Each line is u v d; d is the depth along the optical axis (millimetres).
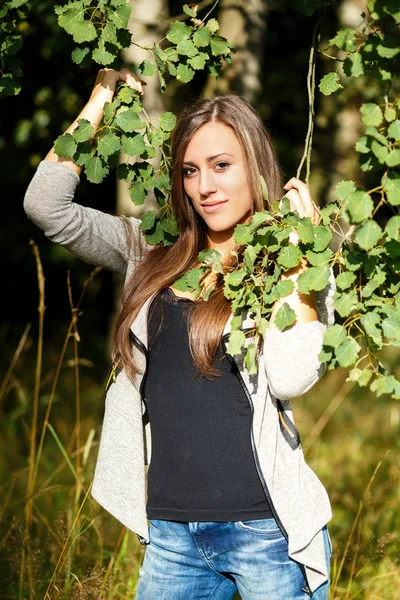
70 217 2285
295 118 7031
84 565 3254
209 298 2133
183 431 2100
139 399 2252
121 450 2268
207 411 2078
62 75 5305
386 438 5309
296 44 6719
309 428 5535
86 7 2254
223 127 2168
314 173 6695
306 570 2037
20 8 2521
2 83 2516
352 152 6406
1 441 4723
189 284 2145
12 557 3199
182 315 2148
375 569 3523
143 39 4488
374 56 1878
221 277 2205
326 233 1968
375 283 1929
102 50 2205
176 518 2109
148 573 2227
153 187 2354
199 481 2072
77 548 3258
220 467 2057
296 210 1989
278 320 1928
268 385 2062
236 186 2180
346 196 2043
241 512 2033
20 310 9070
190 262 2301
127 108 2246
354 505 4230
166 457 2137
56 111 5465
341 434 5457
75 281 8820
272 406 2074
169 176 2373
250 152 2176
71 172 2287
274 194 2221
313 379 1961
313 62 2283
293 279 2027
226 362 2078
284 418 2092
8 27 2488
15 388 5867
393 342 1927
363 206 1753
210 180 2172
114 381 2297
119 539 3277
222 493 2047
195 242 2314
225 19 4598
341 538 3865
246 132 2170
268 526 2029
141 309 2229
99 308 8914
